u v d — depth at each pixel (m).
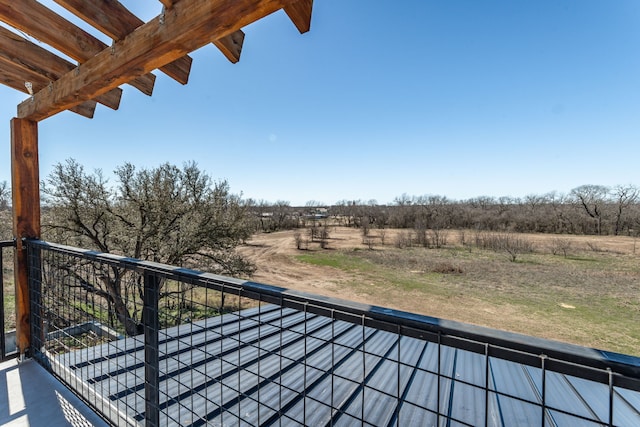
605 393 1.77
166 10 1.13
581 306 9.62
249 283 0.84
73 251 1.51
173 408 1.52
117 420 1.37
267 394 1.68
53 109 1.88
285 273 15.04
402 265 16.45
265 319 2.84
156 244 7.30
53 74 1.79
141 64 1.33
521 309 9.47
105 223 7.28
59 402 1.57
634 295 10.56
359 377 1.90
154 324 1.15
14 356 2.02
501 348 0.48
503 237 22.17
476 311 9.40
